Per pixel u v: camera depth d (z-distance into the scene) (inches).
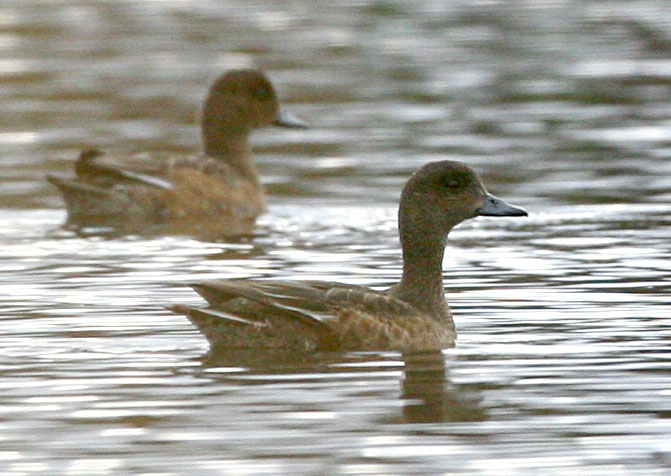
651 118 1035.3
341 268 671.1
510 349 531.2
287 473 413.7
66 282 643.5
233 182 850.8
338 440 438.3
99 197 827.4
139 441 438.0
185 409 465.4
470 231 759.7
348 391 484.1
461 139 981.8
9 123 1052.5
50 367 510.6
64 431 446.6
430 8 1485.0
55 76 1196.5
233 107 875.4
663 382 486.9
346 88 1152.2
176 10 1485.0
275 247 728.3
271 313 534.6
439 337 547.2
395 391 482.9
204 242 746.8
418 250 566.3
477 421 453.4
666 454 425.7
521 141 970.7
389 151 957.2
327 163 937.5
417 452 428.8
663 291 612.4
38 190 881.5
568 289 620.4
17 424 452.8
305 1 1533.0
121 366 511.5
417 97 1117.7
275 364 514.9
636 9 1466.5
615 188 844.6
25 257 703.7
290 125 891.4
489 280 641.0
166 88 1153.4
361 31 1375.5
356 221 791.7
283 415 458.9
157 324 569.0
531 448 431.5
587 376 495.2
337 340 534.9
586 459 422.6
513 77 1180.5
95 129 1029.8
